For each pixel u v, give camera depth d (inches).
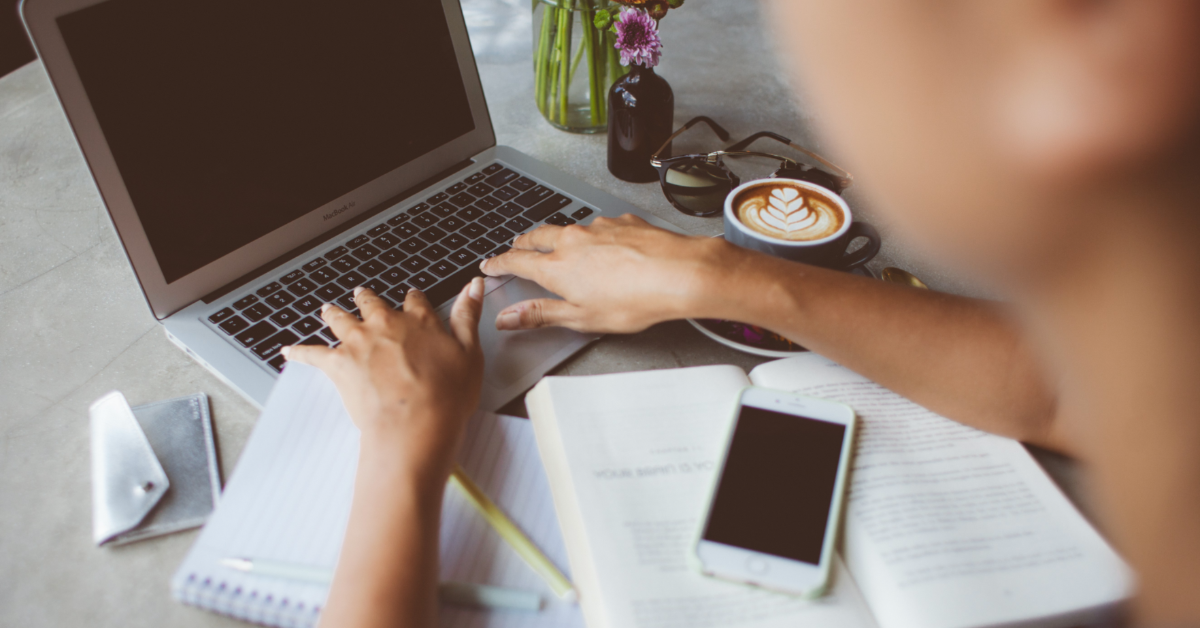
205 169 29.2
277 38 30.1
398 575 18.3
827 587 19.6
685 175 37.2
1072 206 7.4
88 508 23.3
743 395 24.2
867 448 23.2
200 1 27.8
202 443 24.9
